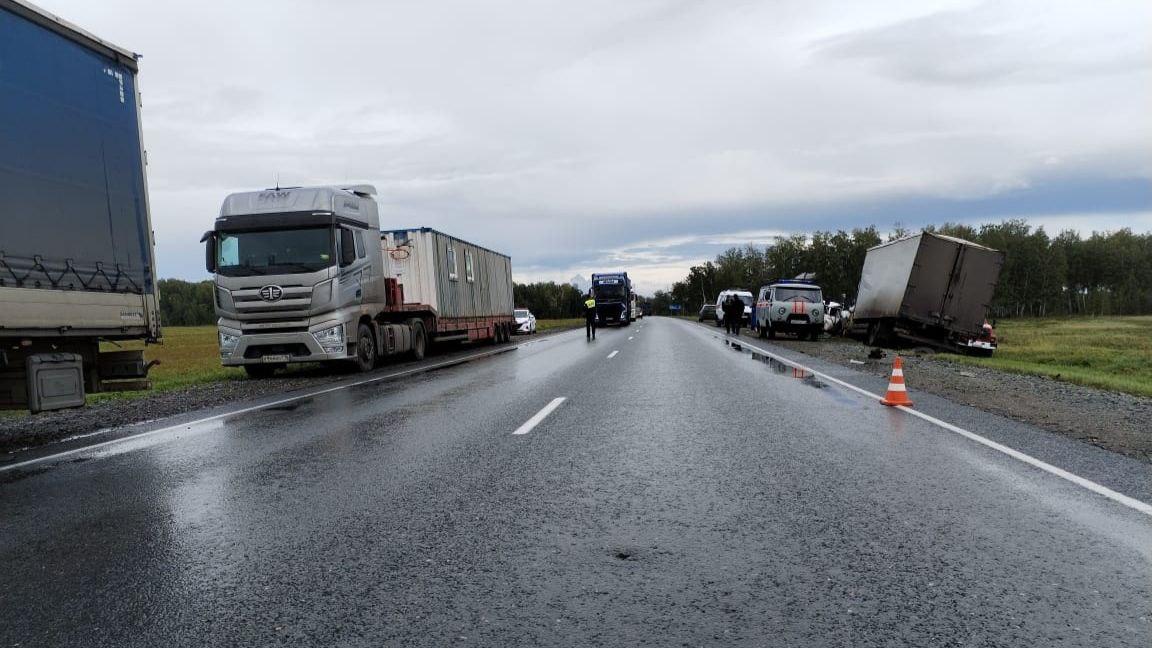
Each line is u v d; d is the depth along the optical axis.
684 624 2.83
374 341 16.08
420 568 3.47
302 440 7.04
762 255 117.69
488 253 26.83
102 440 7.53
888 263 22.19
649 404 9.08
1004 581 3.23
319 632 2.81
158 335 9.41
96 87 8.36
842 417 7.98
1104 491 4.77
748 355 18.05
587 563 3.51
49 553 3.80
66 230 7.78
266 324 14.11
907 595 3.09
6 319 6.96
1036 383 12.23
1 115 6.93
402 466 5.71
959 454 5.98
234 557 3.68
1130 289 107.00
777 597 3.08
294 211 14.27
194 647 2.71
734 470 5.41
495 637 2.74
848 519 4.17
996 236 100.25
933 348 21.00
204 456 6.39
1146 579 3.25
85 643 2.76
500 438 6.84
